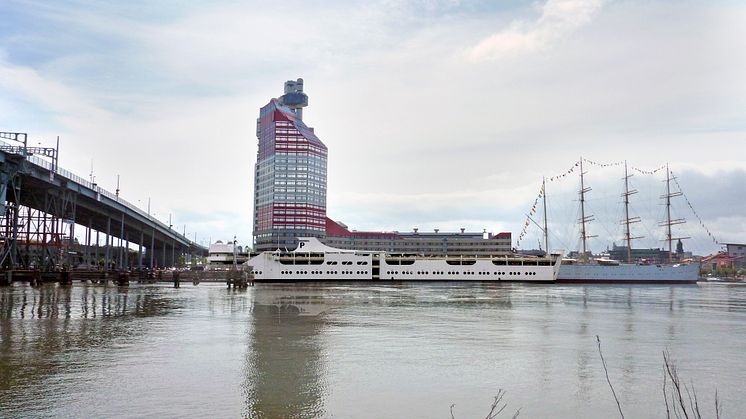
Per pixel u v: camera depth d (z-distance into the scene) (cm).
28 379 2656
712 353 3669
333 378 2784
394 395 2488
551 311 6531
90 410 2183
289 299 7994
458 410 2278
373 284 14800
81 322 4769
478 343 3925
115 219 16112
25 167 9850
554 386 2698
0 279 9406
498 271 16112
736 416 2272
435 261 16038
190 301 7312
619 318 5816
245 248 19412
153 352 3397
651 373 3022
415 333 4400
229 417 2125
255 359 3228
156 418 2094
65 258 12081
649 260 19100
